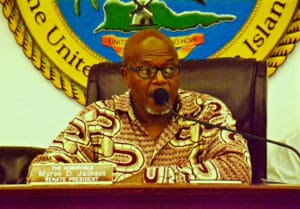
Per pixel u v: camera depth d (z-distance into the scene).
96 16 4.23
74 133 2.83
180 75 2.99
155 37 2.72
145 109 2.73
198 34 4.18
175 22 4.19
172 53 2.70
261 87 2.92
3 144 4.25
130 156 2.81
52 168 2.11
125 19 4.21
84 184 1.96
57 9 4.26
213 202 1.81
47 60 4.23
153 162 2.79
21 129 4.28
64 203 1.82
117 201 1.81
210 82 2.96
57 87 4.23
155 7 4.20
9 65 4.27
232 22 4.17
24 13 4.27
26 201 1.83
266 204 1.81
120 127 2.86
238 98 2.92
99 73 3.08
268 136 4.11
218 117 2.80
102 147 2.84
